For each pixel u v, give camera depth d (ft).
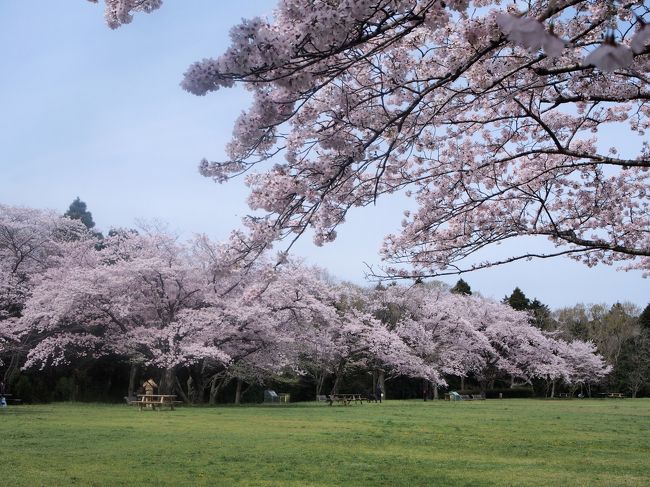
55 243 104.12
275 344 96.78
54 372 105.09
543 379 191.01
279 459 33.91
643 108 37.19
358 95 22.47
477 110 31.19
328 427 54.44
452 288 206.08
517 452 39.40
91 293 85.76
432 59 25.89
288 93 18.52
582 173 39.29
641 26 8.68
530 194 32.96
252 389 123.85
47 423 54.29
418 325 131.23
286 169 22.56
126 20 18.07
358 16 14.49
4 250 104.12
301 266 98.78
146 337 87.66
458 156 34.76
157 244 95.86
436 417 70.79
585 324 207.41
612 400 163.63
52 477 27.32
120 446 38.27
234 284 92.73
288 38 14.83
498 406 106.11
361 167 20.49
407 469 31.42
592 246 29.96
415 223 35.09
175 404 91.81
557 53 9.16
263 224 22.59
